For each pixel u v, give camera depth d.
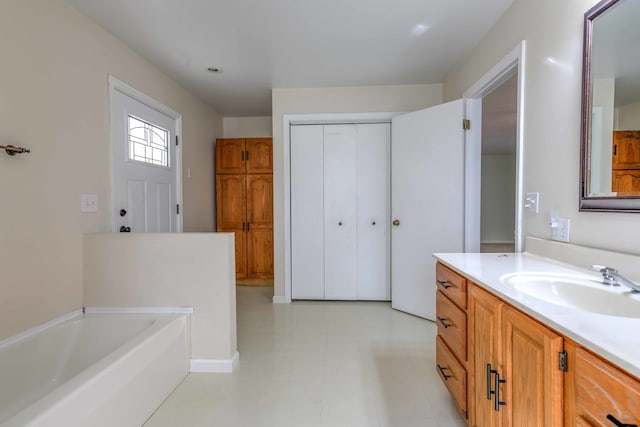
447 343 1.65
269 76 3.12
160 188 2.99
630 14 1.19
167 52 2.60
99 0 1.92
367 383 1.94
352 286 3.57
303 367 2.13
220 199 4.20
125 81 2.47
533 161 1.77
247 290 4.04
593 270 1.32
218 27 2.24
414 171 3.01
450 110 2.72
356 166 3.50
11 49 1.62
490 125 4.72
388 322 2.92
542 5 1.68
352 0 1.95
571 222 1.49
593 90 1.34
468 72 2.70
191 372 2.08
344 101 3.42
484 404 1.25
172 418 1.64
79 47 2.04
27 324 1.73
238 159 4.18
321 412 1.67
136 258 2.09
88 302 2.11
